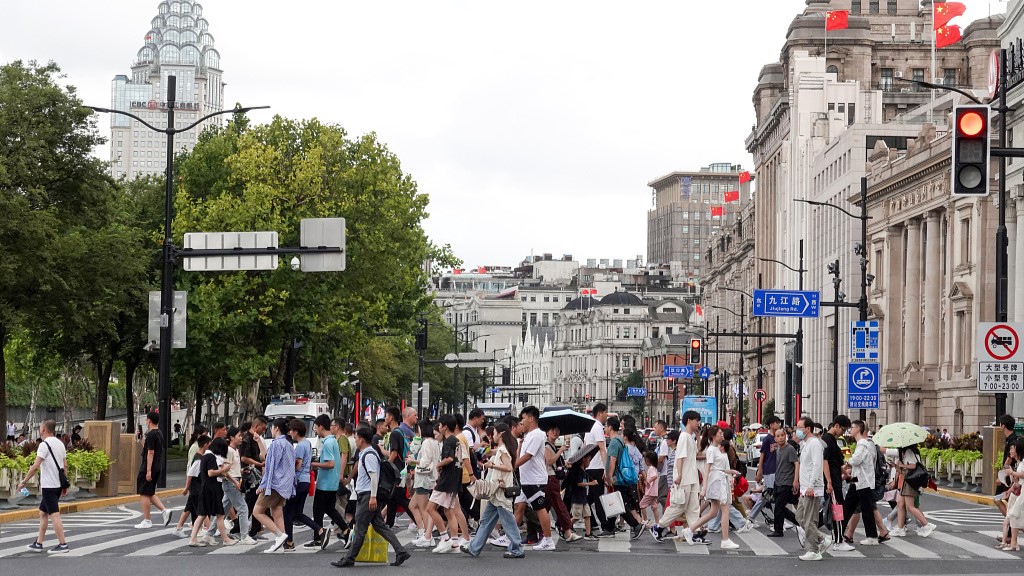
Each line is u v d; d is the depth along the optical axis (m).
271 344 70.50
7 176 58.28
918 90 158.50
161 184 80.69
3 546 27.31
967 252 83.94
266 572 22.42
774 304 63.06
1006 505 29.91
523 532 30.42
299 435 26.84
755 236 164.25
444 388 171.25
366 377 108.50
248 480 28.59
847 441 61.84
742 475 32.53
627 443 31.45
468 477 28.50
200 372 70.56
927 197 90.31
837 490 27.00
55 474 26.20
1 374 61.56
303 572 22.50
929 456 55.47
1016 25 73.81
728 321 187.88
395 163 76.31
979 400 78.94
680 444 28.52
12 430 102.19
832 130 130.38
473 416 30.33
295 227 70.38
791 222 138.50
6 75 62.03
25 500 39.41
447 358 88.44
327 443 26.64
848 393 60.56
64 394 103.38
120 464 45.56
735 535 31.20
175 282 70.44
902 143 109.75
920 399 90.19
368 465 23.47
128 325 70.38
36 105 60.94
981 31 158.00
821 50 154.50
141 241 69.88
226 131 80.94
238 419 83.94
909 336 94.06
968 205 82.56
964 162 23.02
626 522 31.98
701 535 28.89
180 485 51.34
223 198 69.19
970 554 26.67
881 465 29.20
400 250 76.12
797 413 79.50
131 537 29.59
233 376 68.00
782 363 140.38
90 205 64.19
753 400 147.25
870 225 103.31
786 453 30.70
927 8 165.62
